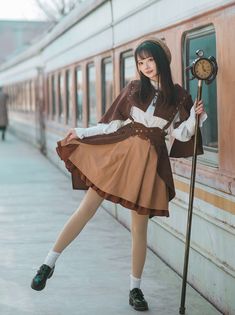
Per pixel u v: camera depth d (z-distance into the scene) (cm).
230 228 390
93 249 589
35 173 1194
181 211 489
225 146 401
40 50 1579
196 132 381
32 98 1859
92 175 395
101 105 823
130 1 641
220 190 405
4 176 1149
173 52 503
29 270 521
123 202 387
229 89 391
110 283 482
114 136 396
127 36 661
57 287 472
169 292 456
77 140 405
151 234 571
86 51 921
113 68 737
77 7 1002
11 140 2141
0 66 3209
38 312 418
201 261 445
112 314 413
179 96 390
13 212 792
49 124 1436
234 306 389
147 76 387
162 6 527
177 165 497
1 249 595
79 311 420
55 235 655
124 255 567
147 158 385
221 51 401
